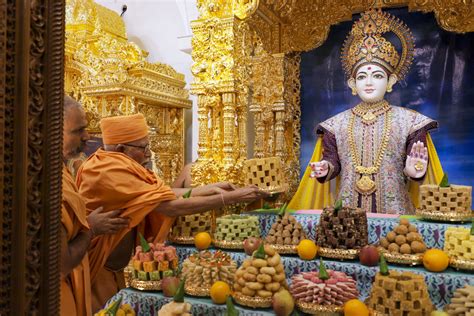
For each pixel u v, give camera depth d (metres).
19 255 0.96
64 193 1.79
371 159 3.50
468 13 3.57
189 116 5.22
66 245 1.75
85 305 2.07
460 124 3.71
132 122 2.87
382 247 2.54
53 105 1.02
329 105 4.11
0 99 0.95
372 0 3.90
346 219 2.59
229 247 2.85
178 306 2.16
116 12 5.54
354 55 3.59
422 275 2.21
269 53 4.07
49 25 1.01
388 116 3.54
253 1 3.33
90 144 4.27
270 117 4.03
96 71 4.33
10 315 0.96
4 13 0.95
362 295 2.43
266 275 2.18
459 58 3.72
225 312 2.22
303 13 4.06
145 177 2.77
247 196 2.88
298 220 2.98
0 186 0.95
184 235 3.07
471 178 3.67
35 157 0.99
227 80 3.36
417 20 3.84
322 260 2.40
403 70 3.63
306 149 4.18
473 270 2.28
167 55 5.43
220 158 3.47
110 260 2.92
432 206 2.75
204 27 3.42
